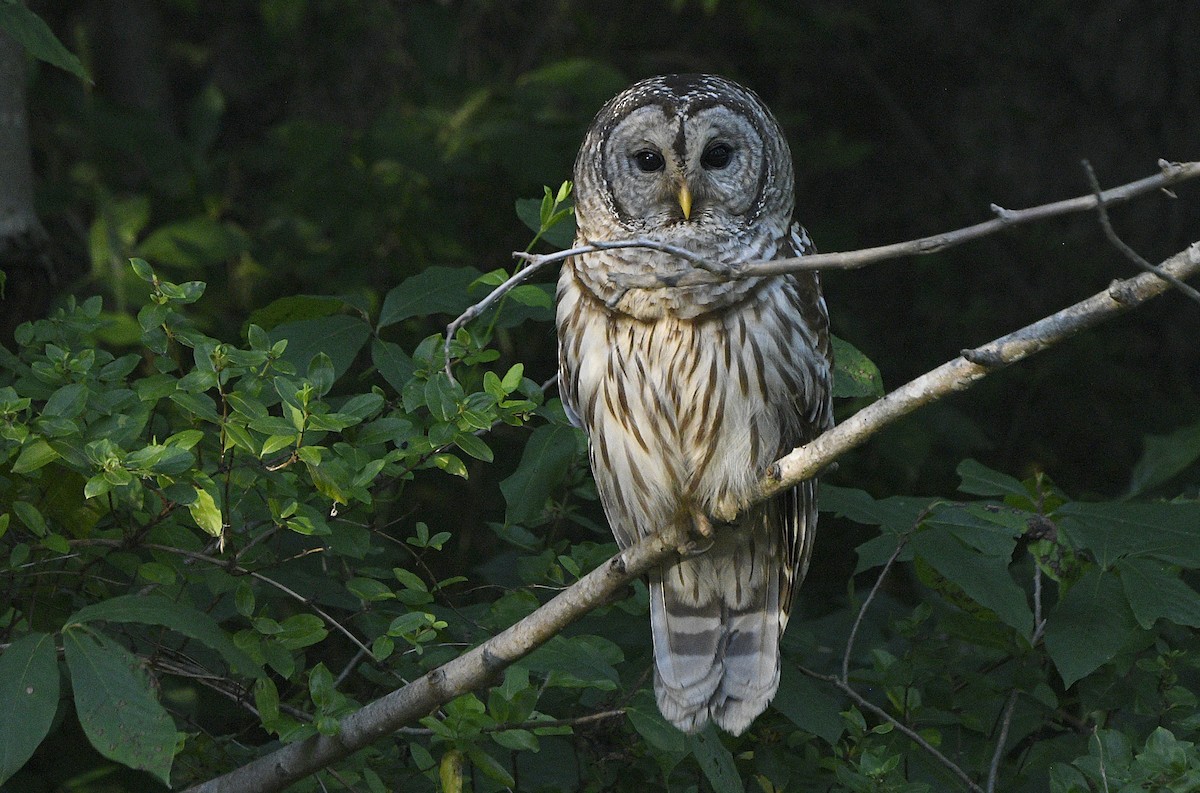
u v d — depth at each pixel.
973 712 7.86
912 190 17.73
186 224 12.44
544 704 7.67
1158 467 9.59
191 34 17.03
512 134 12.95
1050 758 7.77
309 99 15.81
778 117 15.61
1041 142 17.55
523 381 7.42
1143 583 6.94
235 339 12.48
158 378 6.38
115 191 14.15
